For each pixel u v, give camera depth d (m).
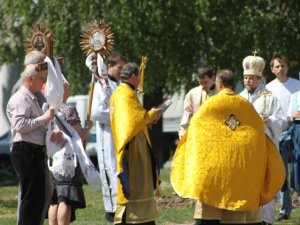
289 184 26.28
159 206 28.20
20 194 18.73
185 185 18.80
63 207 20.25
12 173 47.75
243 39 41.00
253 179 18.91
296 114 22.80
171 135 62.03
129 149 19.56
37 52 19.00
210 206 18.86
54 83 19.03
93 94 21.91
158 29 41.25
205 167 18.70
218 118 18.86
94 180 19.30
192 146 18.83
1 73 55.66
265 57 40.22
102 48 22.11
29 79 18.73
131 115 19.38
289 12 41.66
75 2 42.66
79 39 42.88
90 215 26.67
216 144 18.77
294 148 24.73
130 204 19.52
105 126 21.64
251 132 18.91
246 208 18.77
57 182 20.34
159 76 42.56
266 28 40.41
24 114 18.47
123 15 41.19
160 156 51.31
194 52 41.91
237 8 41.03
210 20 41.03
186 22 41.22
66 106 20.78
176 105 61.84
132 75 19.73
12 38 45.69
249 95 22.59
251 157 18.84
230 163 18.73
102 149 21.62
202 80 23.89
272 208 22.19
